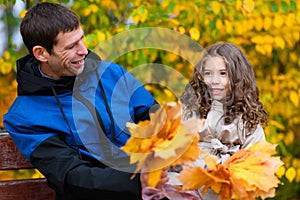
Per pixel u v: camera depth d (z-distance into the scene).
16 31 3.96
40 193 2.35
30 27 2.10
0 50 3.94
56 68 2.13
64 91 2.15
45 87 2.12
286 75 3.56
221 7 3.26
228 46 2.39
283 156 3.75
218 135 2.26
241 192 1.74
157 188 1.75
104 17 3.31
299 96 3.49
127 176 1.88
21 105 2.14
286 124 3.75
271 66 3.68
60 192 2.00
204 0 3.30
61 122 2.11
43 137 2.05
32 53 2.16
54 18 2.08
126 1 3.42
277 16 3.31
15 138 2.12
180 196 1.78
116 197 1.91
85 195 1.95
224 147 2.22
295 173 3.45
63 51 2.09
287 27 3.42
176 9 3.27
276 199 4.00
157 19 3.23
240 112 2.32
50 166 1.99
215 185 1.76
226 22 3.27
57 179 1.96
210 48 2.40
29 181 2.34
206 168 1.89
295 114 3.72
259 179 1.75
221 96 2.27
